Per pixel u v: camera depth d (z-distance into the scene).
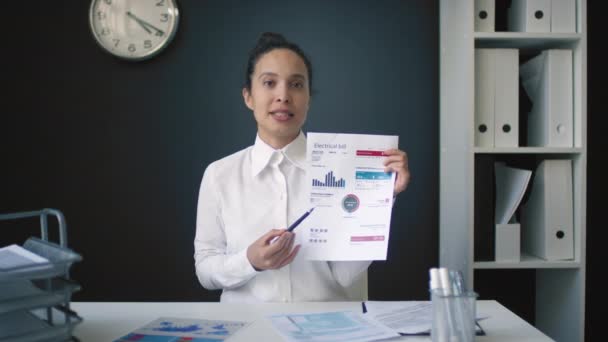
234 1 2.17
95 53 2.19
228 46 2.18
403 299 2.21
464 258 1.79
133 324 0.98
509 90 1.76
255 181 1.36
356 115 2.19
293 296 1.29
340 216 1.11
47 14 2.18
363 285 1.43
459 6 1.83
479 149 1.72
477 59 1.75
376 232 1.11
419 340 0.87
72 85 2.20
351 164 1.11
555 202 1.73
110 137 2.21
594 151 2.10
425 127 2.18
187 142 2.20
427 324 0.93
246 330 0.93
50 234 2.21
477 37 1.72
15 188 2.20
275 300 1.28
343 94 2.18
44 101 2.20
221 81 2.19
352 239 1.11
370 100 2.18
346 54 2.17
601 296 2.11
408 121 2.18
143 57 2.14
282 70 1.28
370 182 1.11
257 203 1.34
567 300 1.79
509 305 2.15
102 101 2.20
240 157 1.44
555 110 1.73
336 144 1.11
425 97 2.18
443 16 2.04
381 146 1.12
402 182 1.11
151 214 2.22
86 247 2.21
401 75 2.18
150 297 2.22
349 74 2.18
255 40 2.18
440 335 0.80
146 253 2.22
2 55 2.18
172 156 2.21
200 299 2.22
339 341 0.86
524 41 1.77
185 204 2.21
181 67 2.19
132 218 2.22
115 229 2.21
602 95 2.09
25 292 0.76
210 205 1.39
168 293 2.22
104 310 1.08
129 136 2.21
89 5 2.19
